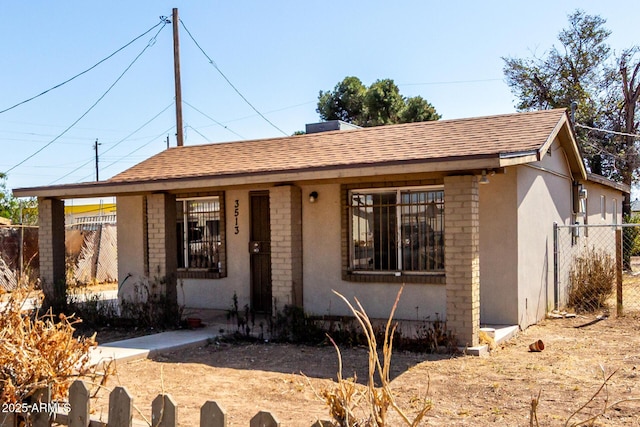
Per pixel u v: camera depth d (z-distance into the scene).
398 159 8.70
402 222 10.84
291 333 9.72
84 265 20.20
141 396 6.43
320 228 11.50
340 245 11.31
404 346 8.74
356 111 38.72
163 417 3.29
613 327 10.61
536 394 6.34
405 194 10.80
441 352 8.51
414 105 36.41
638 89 28.41
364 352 8.66
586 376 7.12
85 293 13.28
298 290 10.36
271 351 8.85
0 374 3.85
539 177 11.51
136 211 13.70
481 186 10.41
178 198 13.26
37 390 3.81
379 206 11.00
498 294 10.26
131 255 13.75
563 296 12.78
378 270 11.04
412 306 10.70
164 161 13.92
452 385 6.76
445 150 9.59
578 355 8.32
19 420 3.81
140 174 12.84
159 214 11.28
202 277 13.03
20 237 17.69
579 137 28.88
